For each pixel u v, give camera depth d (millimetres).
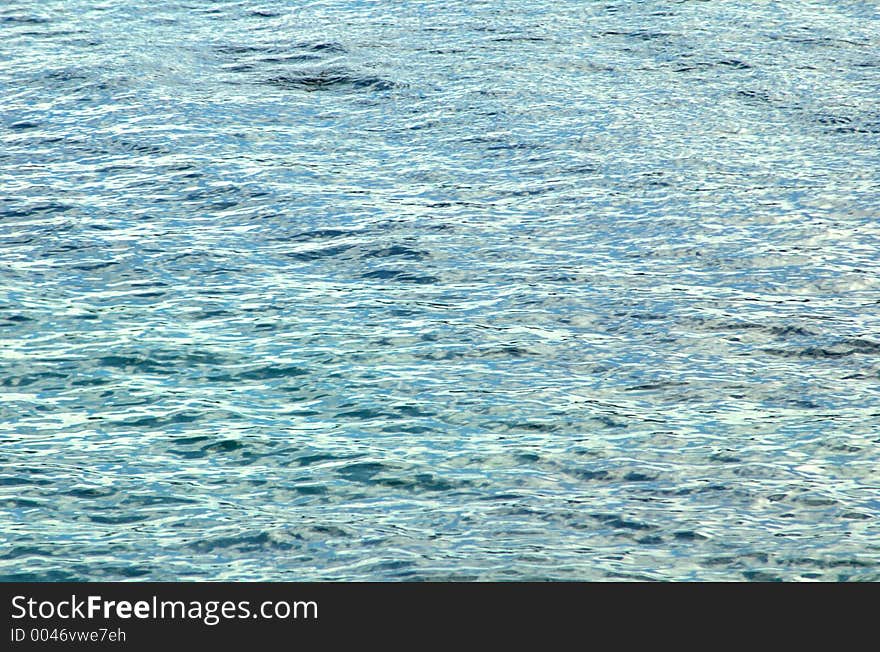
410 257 23875
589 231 25250
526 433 17719
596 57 36094
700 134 30641
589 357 20047
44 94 32562
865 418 18078
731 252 24203
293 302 21875
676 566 14906
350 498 16188
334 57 35688
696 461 17016
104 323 20922
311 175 27969
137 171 28062
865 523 15617
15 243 24203
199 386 18953
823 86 33906
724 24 38969
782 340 20641
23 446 17234
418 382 19094
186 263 23438
